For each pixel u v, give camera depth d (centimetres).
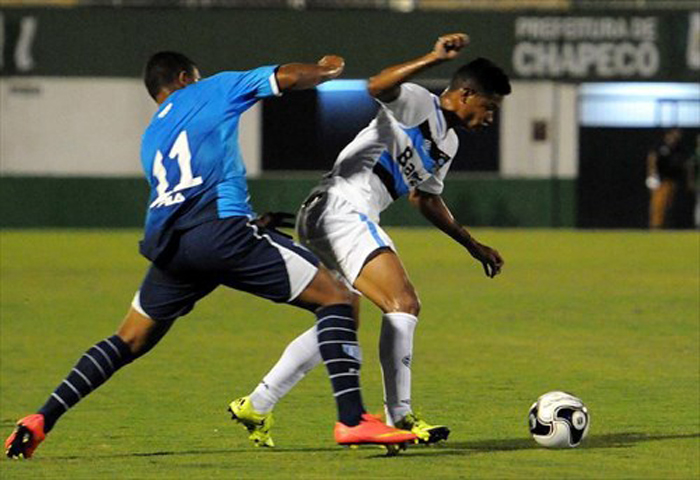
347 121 12744
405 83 3031
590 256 9538
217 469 2802
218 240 2780
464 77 3055
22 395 4050
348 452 3023
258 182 12644
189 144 2800
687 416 3578
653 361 4691
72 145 12750
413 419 2955
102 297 6825
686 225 12912
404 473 2745
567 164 12812
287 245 2834
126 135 12775
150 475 2734
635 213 13038
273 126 12731
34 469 2816
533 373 4400
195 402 3847
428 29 12594
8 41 12644
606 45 12631
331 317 2838
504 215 12775
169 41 12631
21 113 12706
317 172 12762
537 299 6750
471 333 5462
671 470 2800
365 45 12594
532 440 3191
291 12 12562
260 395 3061
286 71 2825
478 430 3344
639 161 13000
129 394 3991
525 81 12706
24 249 10069
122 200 12762
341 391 2830
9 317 6016
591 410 3675
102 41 12681
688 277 7944
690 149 12938
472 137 12825
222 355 4872
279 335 5469
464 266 8662
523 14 12631
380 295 2966
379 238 2997
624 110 12938
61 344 5181
